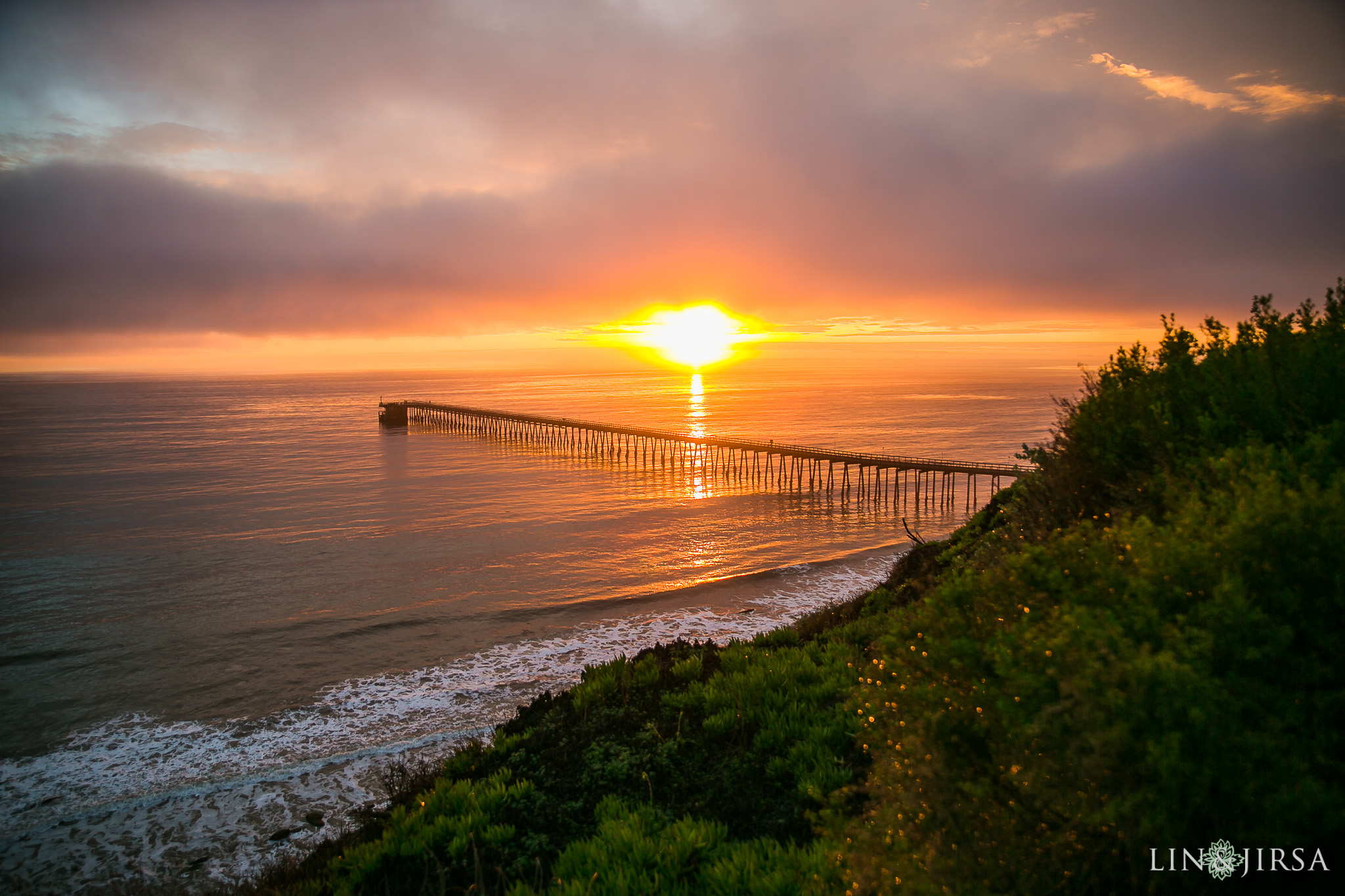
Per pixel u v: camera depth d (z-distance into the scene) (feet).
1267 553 11.57
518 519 183.42
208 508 196.54
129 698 77.46
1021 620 13.53
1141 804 10.27
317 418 494.18
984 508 52.19
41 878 47.21
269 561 141.90
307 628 100.63
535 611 108.06
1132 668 10.39
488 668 83.66
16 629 101.45
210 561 141.90
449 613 107.34
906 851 13.34
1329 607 10.78
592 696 36.78
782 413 512.22
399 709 72.54
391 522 179.63
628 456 301.22
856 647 38.34
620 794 27.61
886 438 360.48
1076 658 11.21
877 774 15.37
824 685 32.37
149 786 58.75
